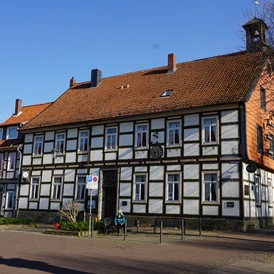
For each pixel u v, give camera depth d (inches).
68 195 1119.0
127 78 1277.1
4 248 521.0
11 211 1272.1
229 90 909.8
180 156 928.3
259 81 966.4
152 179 964.6
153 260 434.9
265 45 675.4
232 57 1075.3
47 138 1211.2
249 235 741.3
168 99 1002.7
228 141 866.1
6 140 1392.7
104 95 1221.1
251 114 900.0
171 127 960.3
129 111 1032.8
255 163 903.7
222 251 518.0
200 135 906.7
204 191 880.9
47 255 462.3
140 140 1010.1
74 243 592.4
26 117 1451.8
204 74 1052.5
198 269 379.6
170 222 912.3
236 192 836.0
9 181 1291.8
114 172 1047.0
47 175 1182.9
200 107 899.4
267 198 1001.5
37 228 906.7
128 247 552.4
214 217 853.8
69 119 1159.0
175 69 1169.4
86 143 1117.7
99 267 384.5
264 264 414.3
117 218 754.8
